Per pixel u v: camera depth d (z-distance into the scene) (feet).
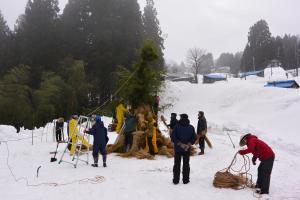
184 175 31.40
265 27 379.96
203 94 183.42
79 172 35.55
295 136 92.73
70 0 202.08
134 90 53.98
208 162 42.68
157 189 29.30
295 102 136.77
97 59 169.58
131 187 29.63
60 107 156.04
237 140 69.00
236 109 152.35
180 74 350.43
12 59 185.98
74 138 46.37
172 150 48.44
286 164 42.80
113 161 42.98
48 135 76.02
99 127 38.93
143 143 48.08
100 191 28.48
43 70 173.78
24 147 56.44
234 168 39.17
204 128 49.24
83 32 183.62
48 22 186.19
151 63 55.93
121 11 183.21
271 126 114.32
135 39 176.24
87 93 163.63
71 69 162.30
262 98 158.30
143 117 49.60
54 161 42.52
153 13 217.97
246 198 27.27
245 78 286.87
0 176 35.32
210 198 27.14
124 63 165.99
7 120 149.79
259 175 29.53
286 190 30.09
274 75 290.76
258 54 372.17
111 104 57.11
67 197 27.09
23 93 155.43
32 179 33.09
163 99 154.51
